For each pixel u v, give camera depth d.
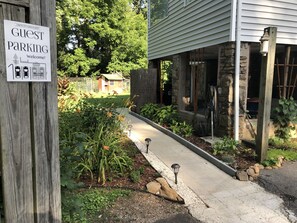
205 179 3.79
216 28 5.67
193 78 8.25
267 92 4.19
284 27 5.55
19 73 1.12
